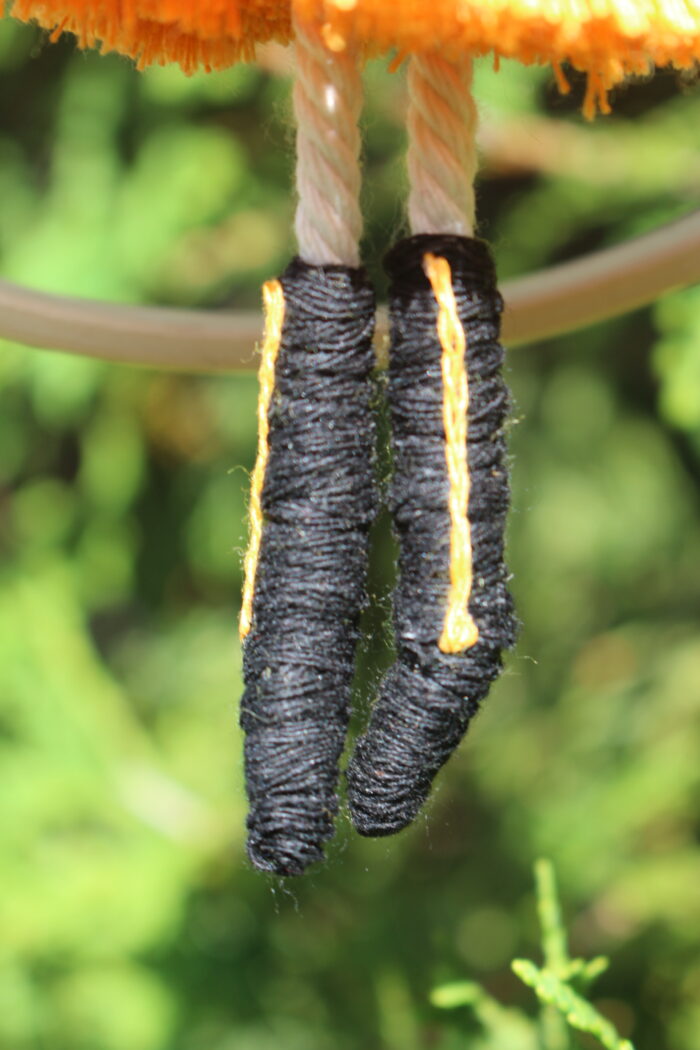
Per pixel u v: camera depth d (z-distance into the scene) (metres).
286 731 0.25
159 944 0.58
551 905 0.34
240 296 0.63
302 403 0.25
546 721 0.64
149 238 0.58
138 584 0.66
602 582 0.65
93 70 0.58
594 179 0.57
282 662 0.25
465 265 0.25
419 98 0.25
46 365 0.59
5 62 0.59
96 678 0.62
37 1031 0.57
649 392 0.62
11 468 0.65
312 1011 0.59
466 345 0.25
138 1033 0.57
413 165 0.25
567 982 0.33
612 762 0.60
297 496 0.25
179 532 0.65
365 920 0.60
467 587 0.25
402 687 0.25
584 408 0.62
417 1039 0.54
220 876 0.60
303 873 0.25
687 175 0.56
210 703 0.67
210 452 0.64
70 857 0.58
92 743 0.61
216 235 0.62
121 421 0.63
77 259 0.59
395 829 0.25
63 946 0.57
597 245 0.59
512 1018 0.39
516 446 0.62
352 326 0.25
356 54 0.25
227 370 0.30
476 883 0.61
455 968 0.46
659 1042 0.57
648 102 0.55
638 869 0.59
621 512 0.63
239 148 0.60
